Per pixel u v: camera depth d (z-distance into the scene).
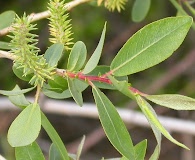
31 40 0.41
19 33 0.41
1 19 0.54
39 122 0.41
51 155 0.47
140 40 0.41
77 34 1.02
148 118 0.40
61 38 0.45
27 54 0.41
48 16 0.53
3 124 1.02
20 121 0.41
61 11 0.45
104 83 0.44
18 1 1.01
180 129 0.89
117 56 0.41
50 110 0.89
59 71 0.42
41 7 0.97
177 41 0.40
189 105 0.40
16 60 0.42
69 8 0.53
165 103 0.40
